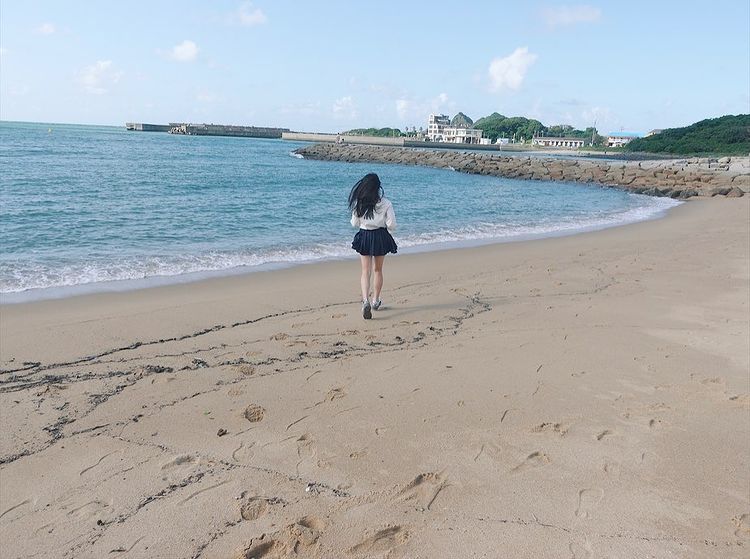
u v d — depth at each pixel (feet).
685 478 9.52
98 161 101.40
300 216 45.91
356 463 9.73
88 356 14.40
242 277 24.71
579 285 24.31
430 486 9.11
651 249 34.78
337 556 7.50
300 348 15.55
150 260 27.43
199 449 10.09
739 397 12.72
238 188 66.44
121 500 8.58
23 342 15.19
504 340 16.57
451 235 40.01
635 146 353.10
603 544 7.78
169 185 64.64
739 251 33.78
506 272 27.14
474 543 7.76
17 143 156.66
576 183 107.55
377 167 146.61
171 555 7.42
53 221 36.45
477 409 11.93
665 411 12.03
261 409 11.68
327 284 23.79
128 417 11.21
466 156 164.14
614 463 9.94
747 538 7.97
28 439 10.27
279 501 8.61
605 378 13.79
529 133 532.73
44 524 8.00
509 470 9.64
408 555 7.53
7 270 24.04
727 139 300.40
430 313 19.51
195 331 16.71
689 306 20.77
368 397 12.40
